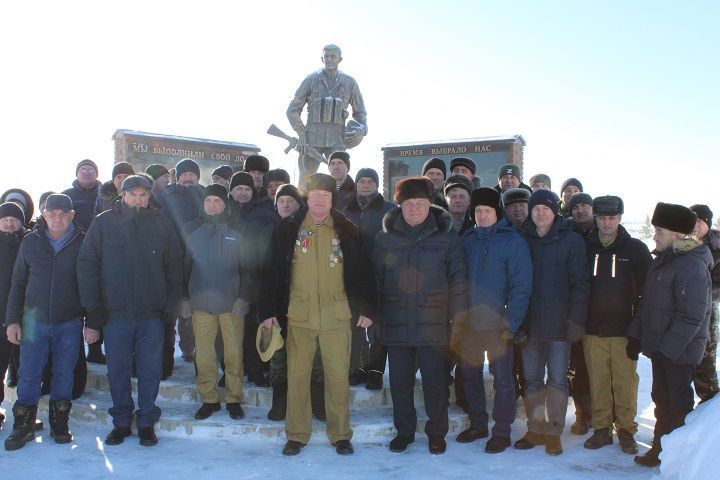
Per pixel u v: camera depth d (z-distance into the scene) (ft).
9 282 15.96
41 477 12.59
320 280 14.19
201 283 15.58
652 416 17.75
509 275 14.38
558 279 14.44
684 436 11.58
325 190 14.16
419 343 14.03
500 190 19.74
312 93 24.59
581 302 14.20
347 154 18.45
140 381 14.74
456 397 16.57
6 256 15.99
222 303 15.52
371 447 14.49
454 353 15.65
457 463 13.48
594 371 14.73
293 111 24.52
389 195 32.40
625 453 14.23
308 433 14.30
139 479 12.53
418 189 14.24
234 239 15.81
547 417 14.53
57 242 15.15
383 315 14.49
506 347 14.42
